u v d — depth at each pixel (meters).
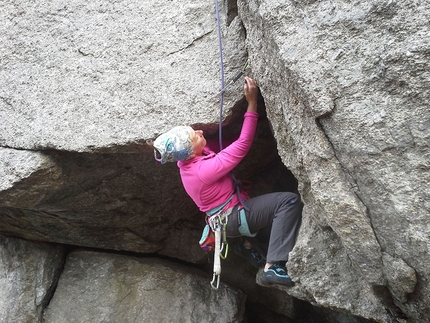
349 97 1.87
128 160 3.11
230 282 4.04
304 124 2.09
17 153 2.97
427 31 1.69
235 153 2.44
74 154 3.00
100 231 3.76
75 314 3.71
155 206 3.59
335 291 2.45
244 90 2.47
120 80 2.84
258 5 2.20
